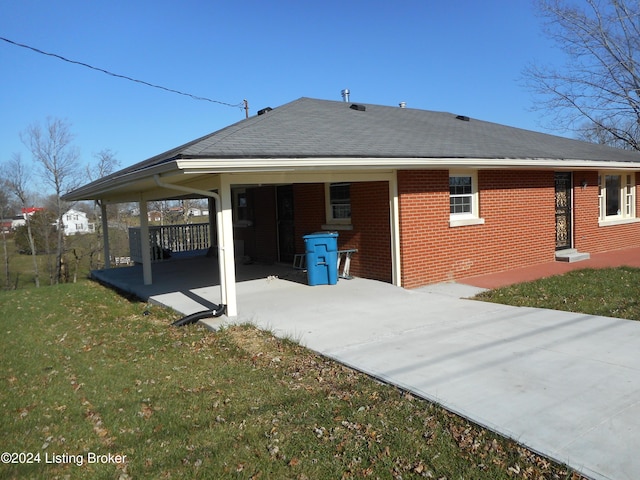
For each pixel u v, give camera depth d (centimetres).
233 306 754
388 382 468
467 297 849
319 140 858
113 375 543
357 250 1048
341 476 324
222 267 757
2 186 3200
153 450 370
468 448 346
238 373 524
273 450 359
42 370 580
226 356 587
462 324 663
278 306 816
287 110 1119
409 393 441
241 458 352
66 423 425
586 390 422
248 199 1464
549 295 824
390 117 1290
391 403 425
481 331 623
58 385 522
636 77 1902
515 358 512
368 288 936
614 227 1425
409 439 363
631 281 905
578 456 321
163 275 1275
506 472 314
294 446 364
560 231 1283
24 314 942
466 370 485
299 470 333
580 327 617
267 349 601
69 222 4328
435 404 412
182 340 665
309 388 473
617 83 1959
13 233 3206
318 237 984
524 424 367
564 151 1275
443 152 931
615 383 434
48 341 723
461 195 1043
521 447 339
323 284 992
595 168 1230
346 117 1150
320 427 390
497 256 1097
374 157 784
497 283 966
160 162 692
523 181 1151
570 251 1283
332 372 512
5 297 1159
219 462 348
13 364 612
